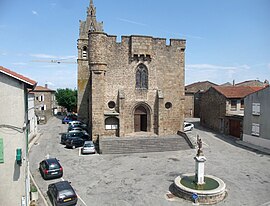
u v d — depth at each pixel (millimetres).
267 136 28516
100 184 17844
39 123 50844
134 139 29578
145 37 31656
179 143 29344
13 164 12336
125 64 31828
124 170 20875
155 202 15078
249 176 19438
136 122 33312
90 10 49781
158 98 32219
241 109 36781
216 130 38969
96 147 29078
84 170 20875
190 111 59000
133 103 32281
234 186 17438
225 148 28703
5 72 11977
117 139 29531
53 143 31703
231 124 35562
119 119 30969
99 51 29969
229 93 37344
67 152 27016
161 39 32688
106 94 31438
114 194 16172
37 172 20500
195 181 16812
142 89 32500
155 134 32594
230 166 21938
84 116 48188
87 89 47969
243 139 32375
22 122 12445
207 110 42375
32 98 34750
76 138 29688
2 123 12133
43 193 16281
